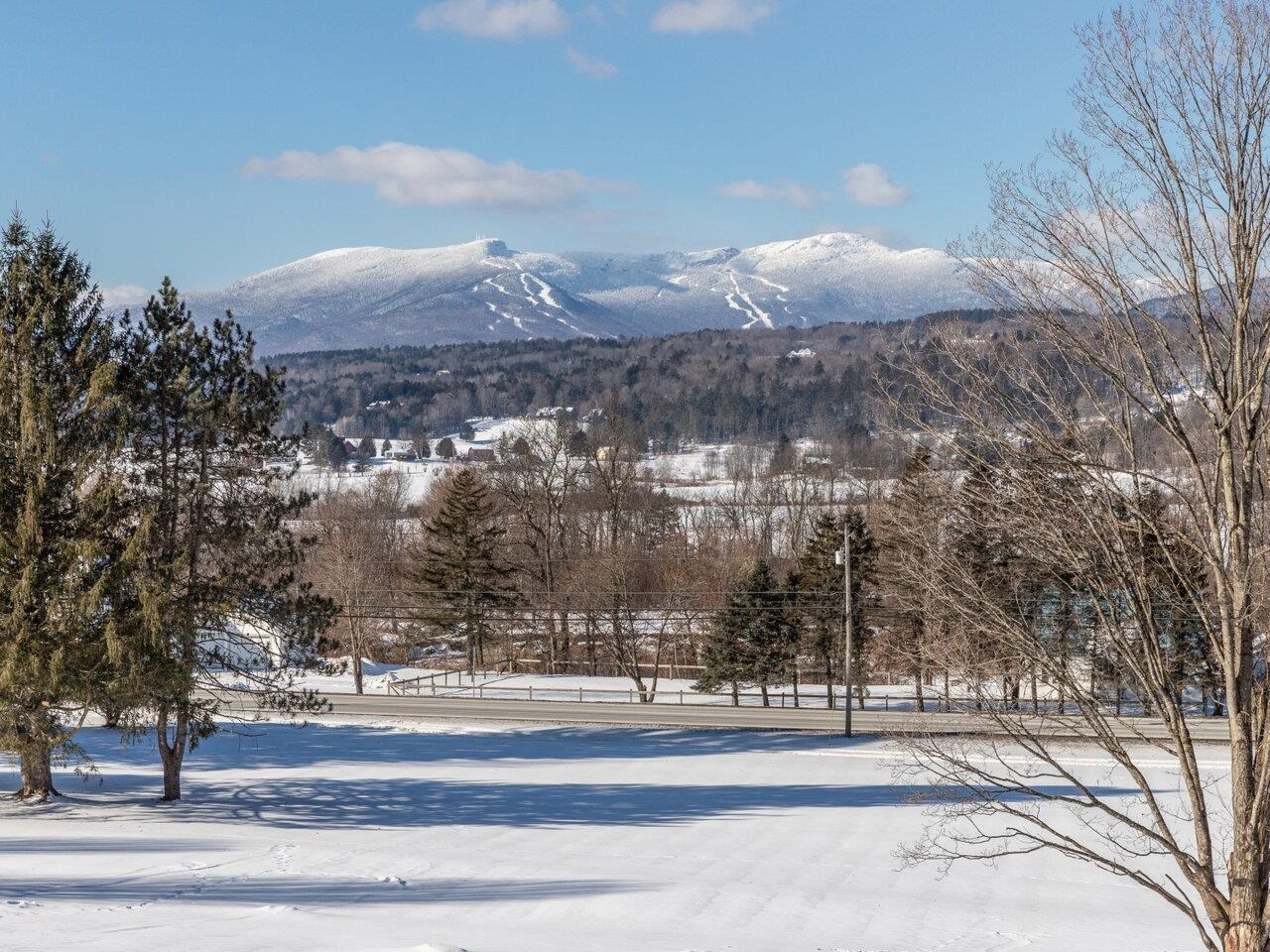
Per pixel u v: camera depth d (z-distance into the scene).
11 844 24.77
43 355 29.31
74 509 28.73
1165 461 12.45
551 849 26.91
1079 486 11.91
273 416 32.56
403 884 22.06
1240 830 11.62
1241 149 11.01
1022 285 11.94
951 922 20.78
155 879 21.25
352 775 37.41
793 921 20.34
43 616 27.88
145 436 31.30
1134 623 12.82
